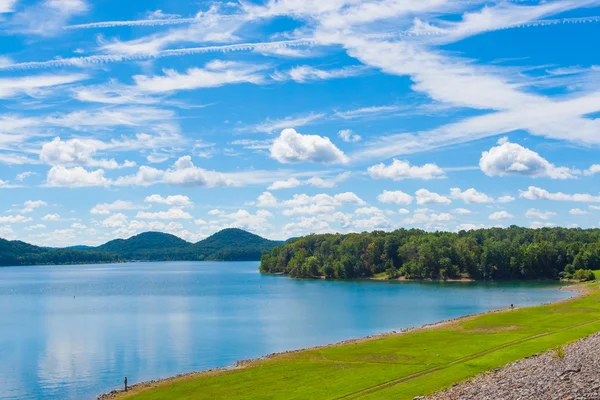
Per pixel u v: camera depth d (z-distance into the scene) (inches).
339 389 1718.8
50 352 2829.7
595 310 3457.2
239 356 2593.5
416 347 2417.6
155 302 5693.9
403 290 6692.9
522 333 2667.3
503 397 1273.4
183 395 1791.3
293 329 3484.3
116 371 2363.4
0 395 2031.3
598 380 1214.9
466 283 7795.3
